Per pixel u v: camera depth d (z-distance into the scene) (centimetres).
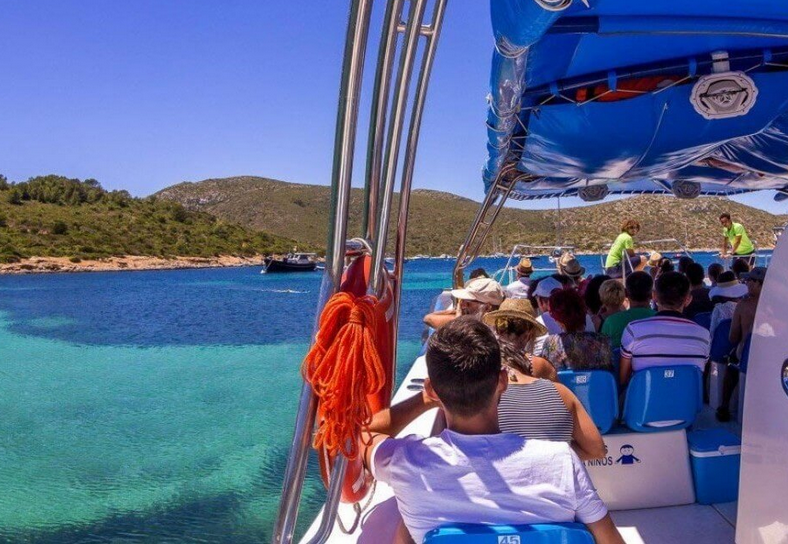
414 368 552
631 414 311
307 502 673
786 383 202
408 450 163
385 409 189
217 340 2198
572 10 264
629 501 312
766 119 401
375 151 167
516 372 238
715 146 489
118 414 1188
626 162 475
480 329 160
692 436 324
